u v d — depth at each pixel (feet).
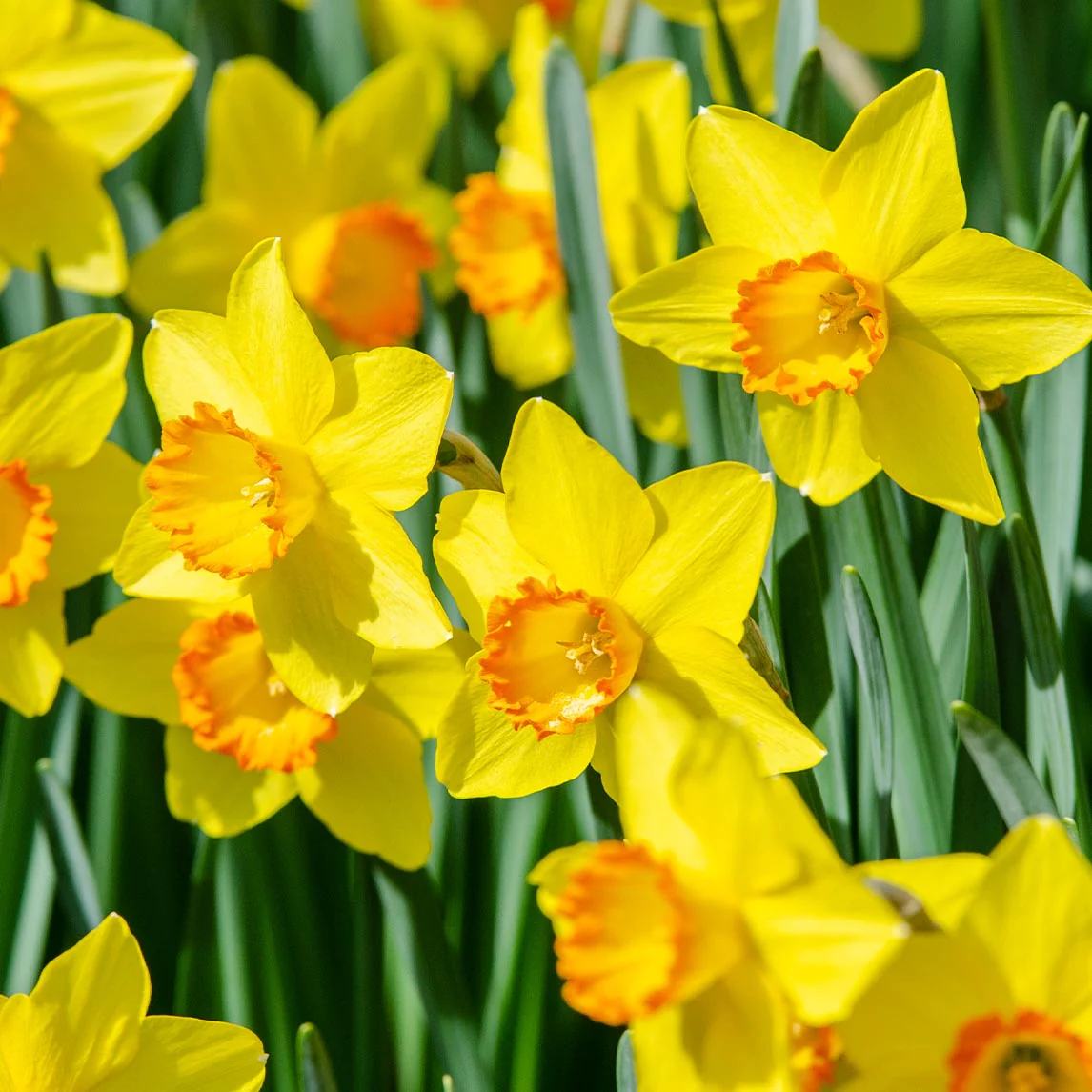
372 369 3.69
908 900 3.48
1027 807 3.60
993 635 3.77
